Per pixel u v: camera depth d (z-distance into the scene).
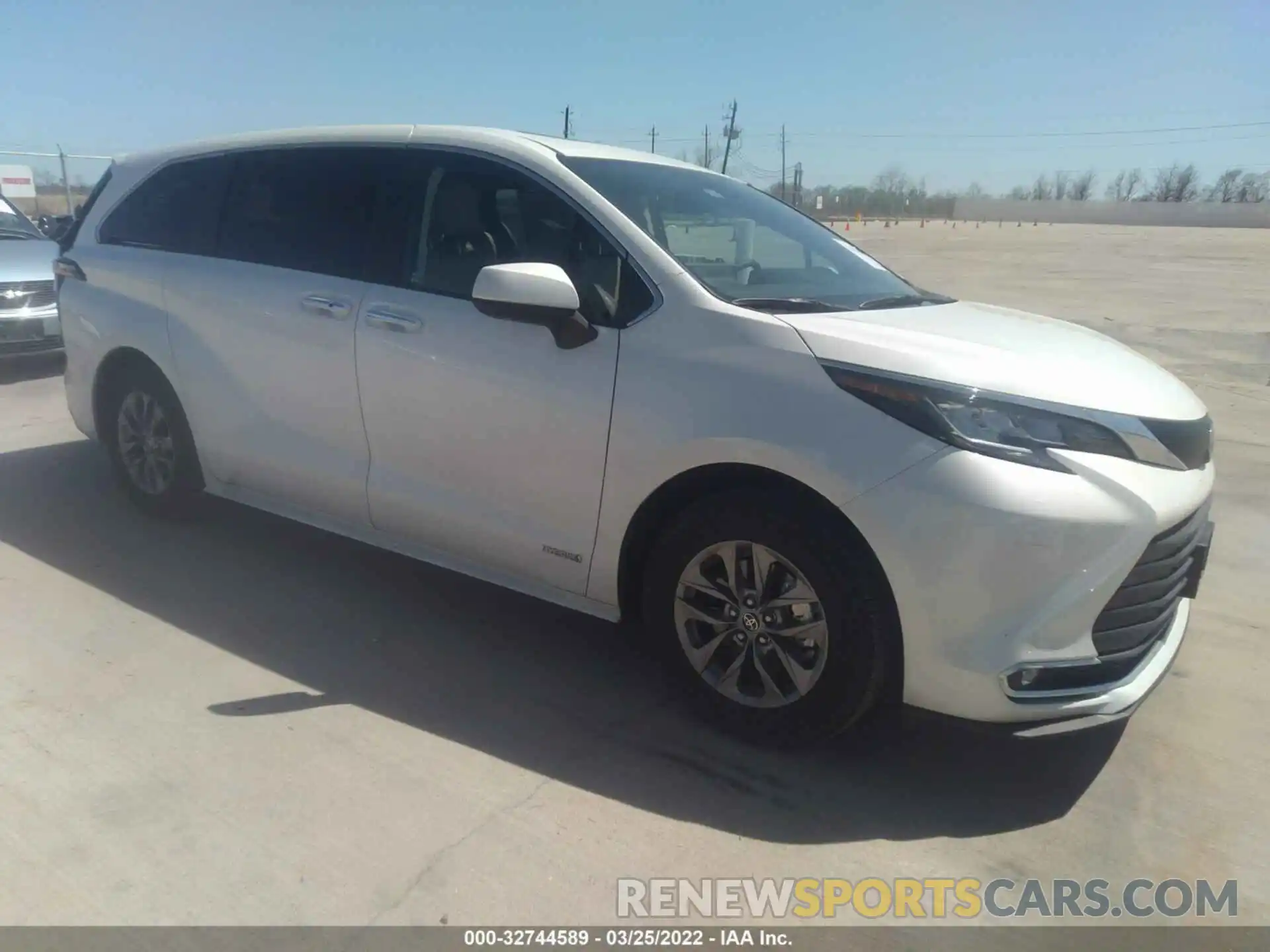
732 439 2.73
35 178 17.92
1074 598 2.48
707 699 3.02
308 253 3.85
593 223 3.17
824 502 2.65
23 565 4.23
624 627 3.80
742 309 2.86
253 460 4.08
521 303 2.89
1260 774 2.92
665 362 2.89
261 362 3.92
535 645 3.63
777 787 2.79
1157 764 2.97
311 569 4.27
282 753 2.88
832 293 3.38
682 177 3.77
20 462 5.78
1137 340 11.78
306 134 4.04
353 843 2.49
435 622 3.79
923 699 2.64
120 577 4.12
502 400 3.20
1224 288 19.06
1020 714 2.54
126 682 3.26
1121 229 62.66
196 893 2.30
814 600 2.71
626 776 2.82
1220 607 4.13
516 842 2.52
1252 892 2.42
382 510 3.66
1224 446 6.82
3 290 7.98
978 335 2.96
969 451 2.49
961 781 2.85
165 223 4.44
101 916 2.23
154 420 4.57
